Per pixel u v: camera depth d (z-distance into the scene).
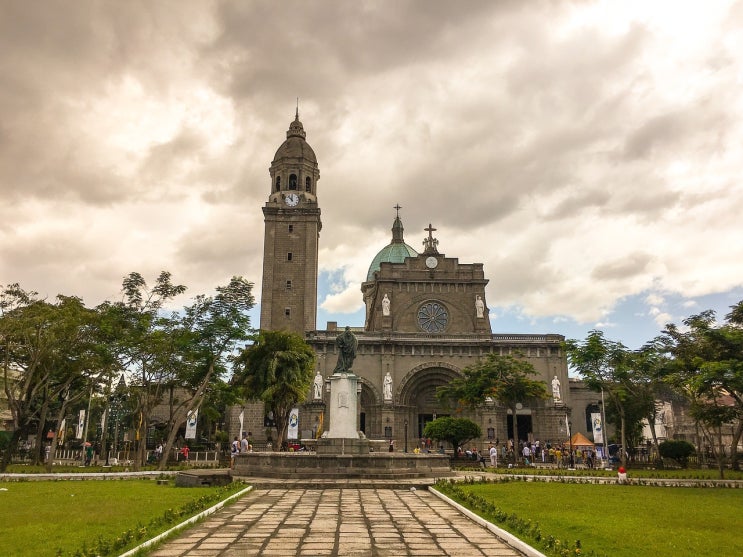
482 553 13.00
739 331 33.25
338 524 16.56
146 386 44.50
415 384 71.75
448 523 16.88
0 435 55.44
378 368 71.44
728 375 31.89
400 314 74.88
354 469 28.89
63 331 37.56
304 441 56.81
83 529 14.97
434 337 72.56
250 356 54.03
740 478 35.53
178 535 14.77
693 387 34.62
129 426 72.00
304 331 74.00
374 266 101.06
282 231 77.94
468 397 56.88
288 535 14.88
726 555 13.08
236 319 47.12
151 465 44.88
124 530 14.87
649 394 52.56
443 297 75.81
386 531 15.54
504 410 69.69
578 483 30.92
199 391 44.88
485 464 50.91
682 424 77.12
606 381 50.84
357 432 32.44
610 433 73.44
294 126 85.31
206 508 18.61
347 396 32.69
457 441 55.62
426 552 13.07
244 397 55.19
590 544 13.98
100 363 41.22
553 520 17.25
